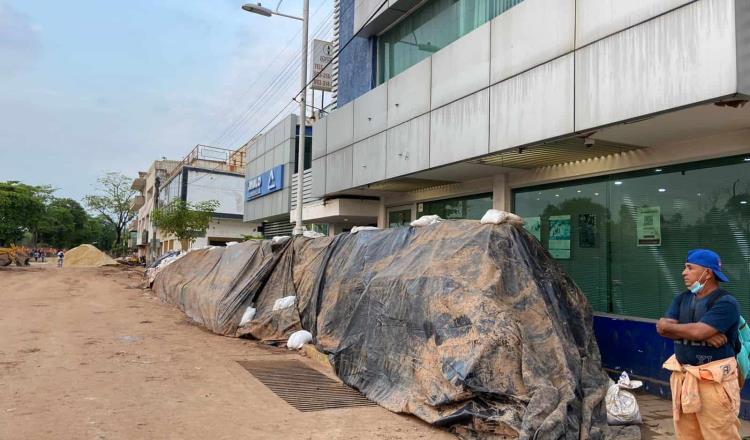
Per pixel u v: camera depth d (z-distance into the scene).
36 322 12.24
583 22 6.89
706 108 5.70
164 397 6.41
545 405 4.84
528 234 6.75
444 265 6.55
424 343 6.16
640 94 6.11
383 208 15.20
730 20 5.23
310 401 6.44
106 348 9.34
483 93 8.70
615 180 8.34
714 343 3.69
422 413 5.61
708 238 6.93
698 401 3.69
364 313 7.49
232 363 8.45
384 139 11.73
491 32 8.59
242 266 12.45
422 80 10.43
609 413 5.28
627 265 8.05
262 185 30.58
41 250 70.19
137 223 86.88
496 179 10.64
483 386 5.20
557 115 7.23
